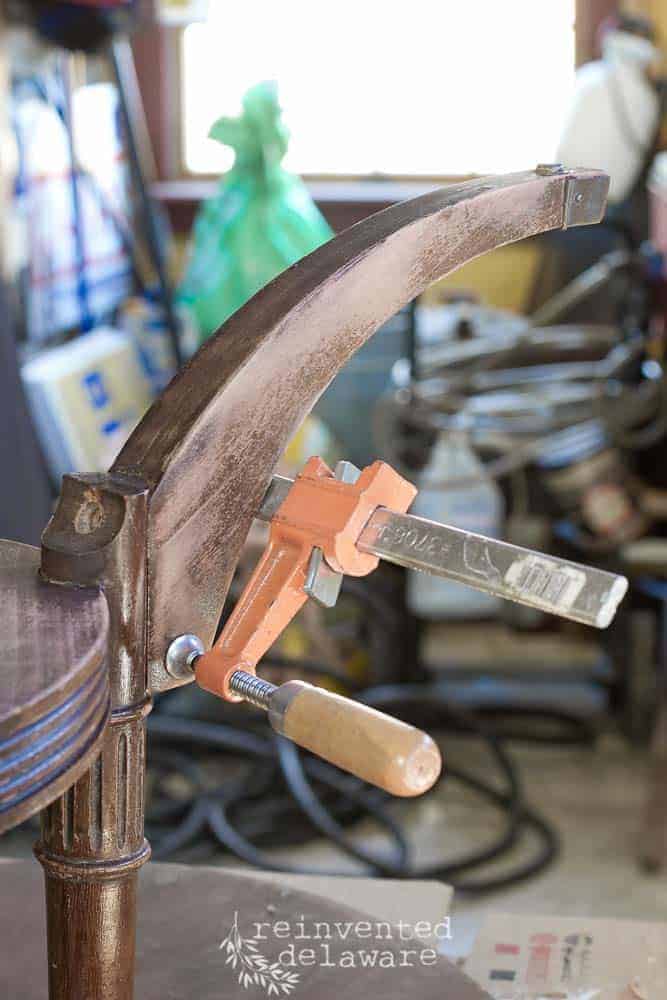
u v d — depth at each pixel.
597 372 3.07
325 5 4.16
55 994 0.85
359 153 4.26
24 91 2.88
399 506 0.84
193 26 4.14
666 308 3.19
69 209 3.11
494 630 3.89
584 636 3.83
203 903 1.16
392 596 3.22
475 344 3.20
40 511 2.68
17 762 0.63
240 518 0.84
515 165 4.27
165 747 3.09
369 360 3.23
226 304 3.29
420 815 2.93
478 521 3.06
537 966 1.27
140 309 3.43
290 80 4.21
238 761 3.13
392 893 1.34
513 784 2.85
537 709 3.33
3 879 1.21
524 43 4.19
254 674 0.82
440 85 4.22
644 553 3.09
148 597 0.81
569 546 3.21
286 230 3.26
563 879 2.66
